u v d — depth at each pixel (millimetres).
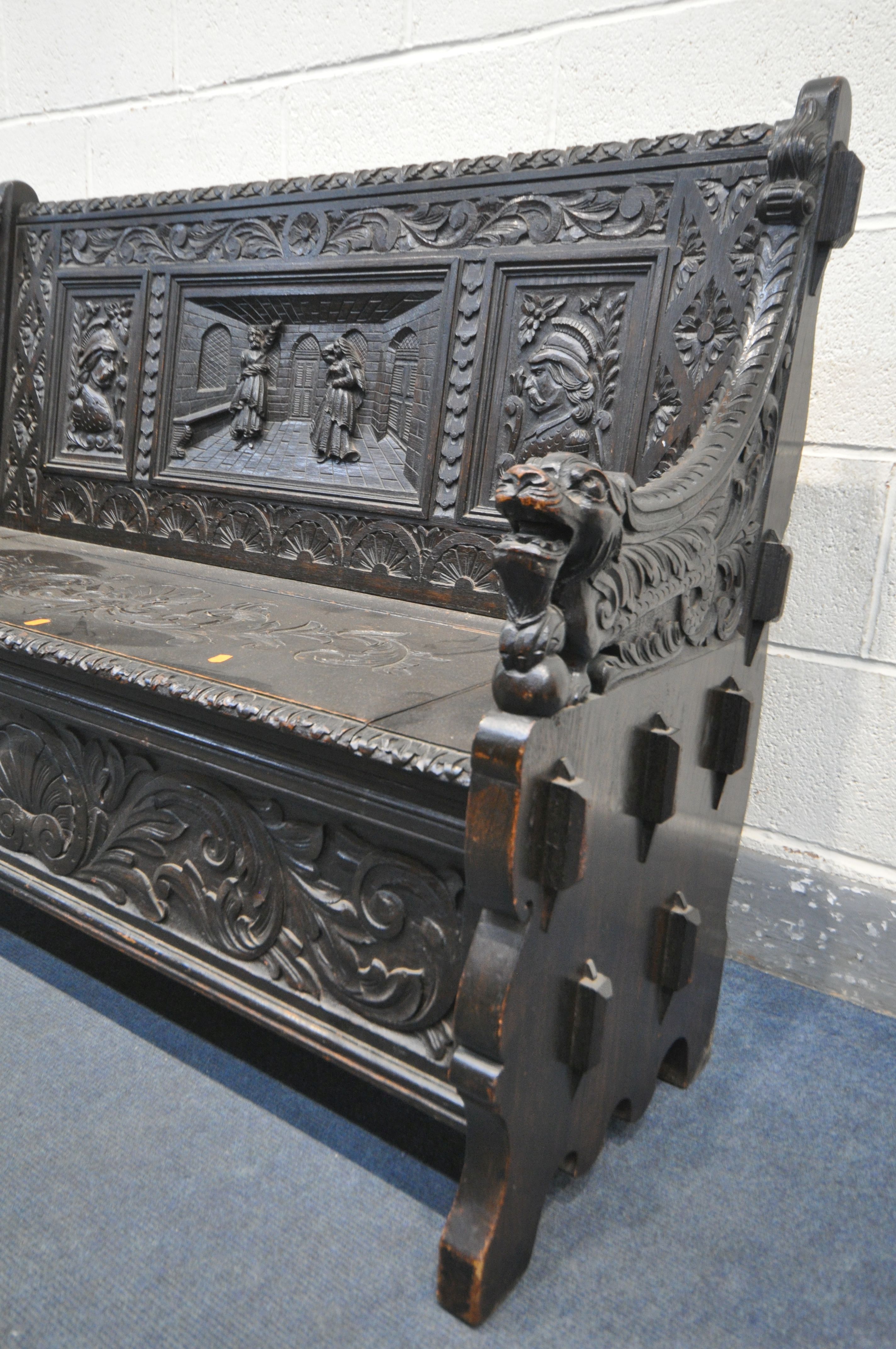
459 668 1108
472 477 1426
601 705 865
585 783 811
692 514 969
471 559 1427
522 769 761
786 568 1199
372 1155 1098
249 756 988
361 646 1186
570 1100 964
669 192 1267
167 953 1138
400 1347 863
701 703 1105
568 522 736
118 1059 1223
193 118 2002
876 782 1511
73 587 1425
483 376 1411
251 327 1644
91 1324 863
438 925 919
